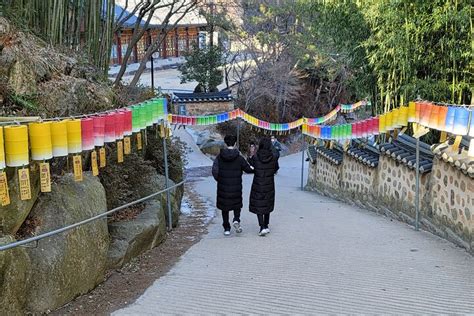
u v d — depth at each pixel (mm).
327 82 31016
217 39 31469
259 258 6375
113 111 5570
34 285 4336
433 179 7715
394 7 9305
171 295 5051
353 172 11641
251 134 28453
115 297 5008
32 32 7516
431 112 6832
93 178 5613
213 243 7312
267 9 25266
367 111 18094
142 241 6562
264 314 4484
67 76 6602
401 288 5062
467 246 6516
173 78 37188
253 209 7648
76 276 4820
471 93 9477
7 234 4145
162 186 8398
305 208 10766
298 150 30203
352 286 5172
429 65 9766
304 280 5418
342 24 11828
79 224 4609
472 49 8562
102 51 9094
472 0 8648
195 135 27562
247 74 33188
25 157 3951
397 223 8680
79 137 4512
